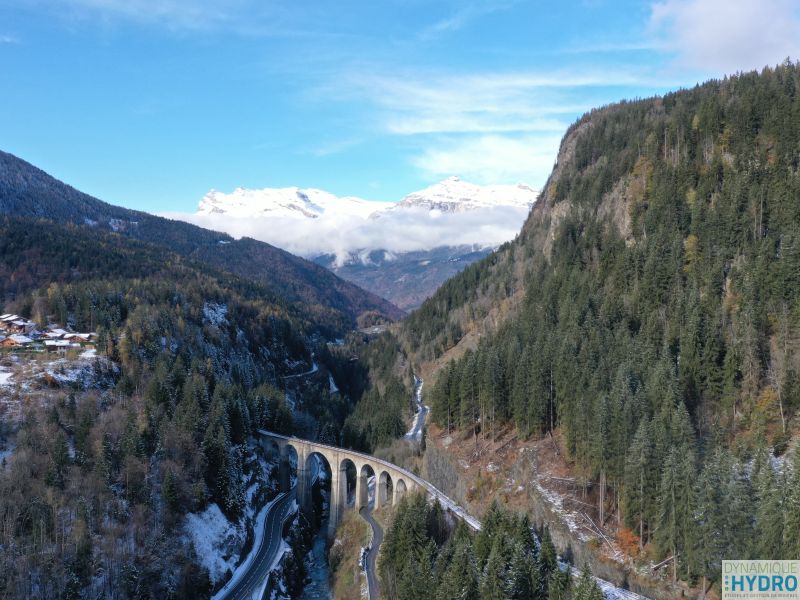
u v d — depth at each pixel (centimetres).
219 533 11794
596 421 9569
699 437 9619
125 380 14625
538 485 10312
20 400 12888
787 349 9838
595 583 6700
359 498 13950
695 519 7450
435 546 8744
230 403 14925
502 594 7088
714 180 14075
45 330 17662
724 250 12250
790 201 12031
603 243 15712
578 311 13450
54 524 9712
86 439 11750
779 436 8869
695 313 10850
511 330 15475
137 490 11150
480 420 13300
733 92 16575
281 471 15900
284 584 11631
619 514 8962
